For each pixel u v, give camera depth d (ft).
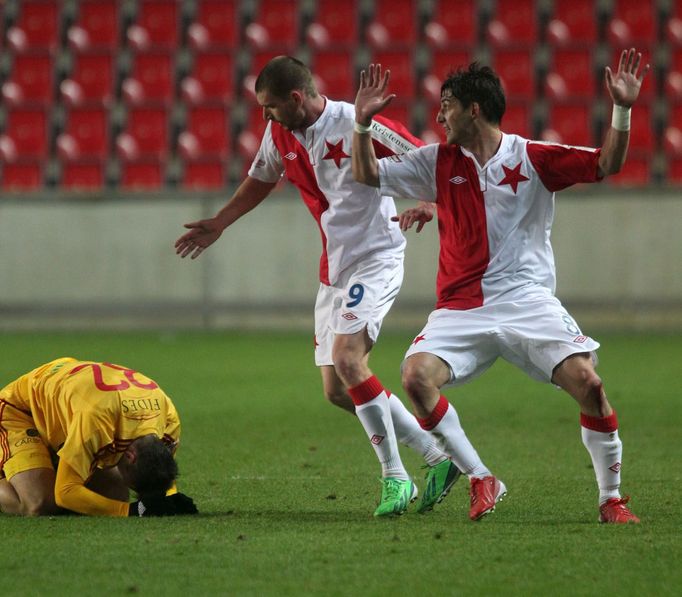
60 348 160.35
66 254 188.03
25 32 223.51
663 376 128.98
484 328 57.06
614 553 49.03
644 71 54.39
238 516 58.23
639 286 179.83
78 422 56.39
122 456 57.21
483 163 57.11
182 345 165.37
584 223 180.34
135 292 187.52
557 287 181.16
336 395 65.00
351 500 63.67
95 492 59.47
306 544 50.98
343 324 61.57
